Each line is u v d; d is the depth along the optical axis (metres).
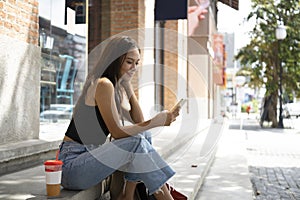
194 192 3.87
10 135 4.11
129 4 8.23
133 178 2.64
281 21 18.20
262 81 18.30
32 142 4.20
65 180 2.59
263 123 19.06
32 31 4.47
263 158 7.76
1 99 3.97
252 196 4.23
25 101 4.33
